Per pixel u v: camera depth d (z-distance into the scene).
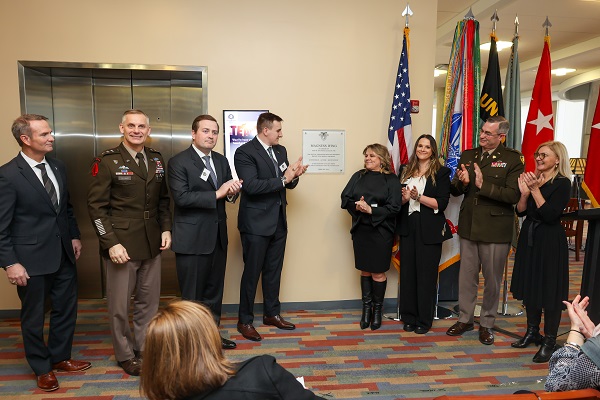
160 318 0.95
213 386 0.94
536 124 3.74
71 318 2.69
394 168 3.58
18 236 2.37
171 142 3.85
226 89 3.57
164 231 2.80
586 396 1.04
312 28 3.61
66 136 3.74
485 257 3.17
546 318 2.89
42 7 3.35
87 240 3.89
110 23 3.42
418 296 3.31
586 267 2.52
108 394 2.42
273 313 3.43
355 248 3.43
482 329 3.23
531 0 4.89
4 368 2.73
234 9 3.52
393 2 3.66
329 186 3.75
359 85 3.69
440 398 1.03
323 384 2.54
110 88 3.75
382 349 3.03
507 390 2.47
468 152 3.34
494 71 3.63
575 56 7.25
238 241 3.68
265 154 3.18
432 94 3.77
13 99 3.40
